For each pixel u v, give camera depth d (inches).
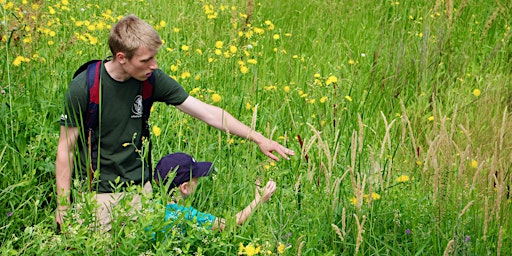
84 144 141.6
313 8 323.6
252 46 259.4
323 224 152.3
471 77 271.1
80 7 262.5
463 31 310.7
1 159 161.9
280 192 158.6
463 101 237.3
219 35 263.1
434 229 153.0
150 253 130.1
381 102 239.1
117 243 133.4
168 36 265.0
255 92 216.8
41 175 164.4
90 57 219.9
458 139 203.6
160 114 193.9
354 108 223.1
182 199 146.9
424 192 173.9
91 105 138.9
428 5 315.6
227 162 167.8
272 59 264.7
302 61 255.4
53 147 167.3
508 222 167.2
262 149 155.5
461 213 146.7
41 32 219.0
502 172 149.2
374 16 318.0
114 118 142.6
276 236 147.1
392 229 160.2
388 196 165.0
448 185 163.6
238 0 297.1
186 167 152.3
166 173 152.0
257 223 145.4
